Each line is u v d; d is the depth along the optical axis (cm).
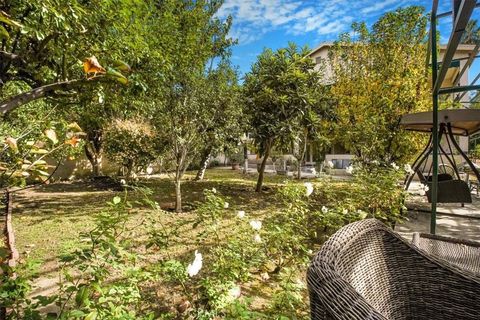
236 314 150
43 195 642
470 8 135
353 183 386
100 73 139
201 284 183
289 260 244
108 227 152
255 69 631
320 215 299
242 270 211
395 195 335
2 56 206
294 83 600
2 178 148
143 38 314
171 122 464
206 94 476
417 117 356
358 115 659
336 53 768
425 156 414
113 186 783
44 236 343
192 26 533
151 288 207
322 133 724
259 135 618
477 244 182
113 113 644
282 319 140
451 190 361
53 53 218
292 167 1130
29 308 129
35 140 163
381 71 657
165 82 405
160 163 696
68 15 191
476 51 285
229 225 370
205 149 648
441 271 104
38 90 160
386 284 99
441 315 100
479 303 98
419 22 621
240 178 1006
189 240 317
